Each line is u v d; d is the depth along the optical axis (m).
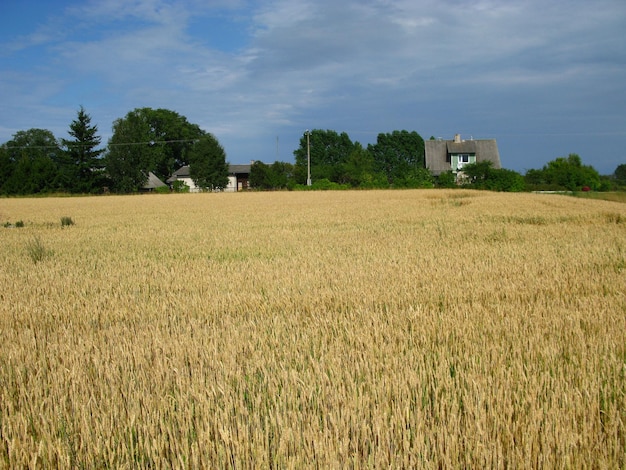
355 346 4.69
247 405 3.48
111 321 6.12
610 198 41.31
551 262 9.31
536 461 2.84
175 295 7.35
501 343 4.61
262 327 5.39
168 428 3.13
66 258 11.30
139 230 17.61
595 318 5.37
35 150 97.94
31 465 2.90
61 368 4.26
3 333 5.62
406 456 2.78
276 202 36.59
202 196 52.12
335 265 9.45
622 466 2.87
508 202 27.89
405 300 6.61
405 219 20.09
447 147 84.69
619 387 3.59
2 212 30.06
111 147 74.94
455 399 3.40
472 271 8.58
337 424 3.12
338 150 103.38
